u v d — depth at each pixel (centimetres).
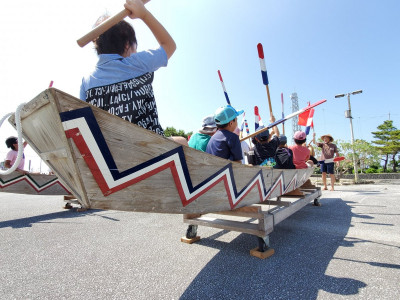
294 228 277
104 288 144
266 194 236
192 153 142
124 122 112
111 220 335
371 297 129
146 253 204
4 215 379
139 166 120
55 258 194
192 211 147
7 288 145
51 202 547
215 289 141
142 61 141
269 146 323
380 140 3362
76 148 103
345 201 468
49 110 98
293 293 135
